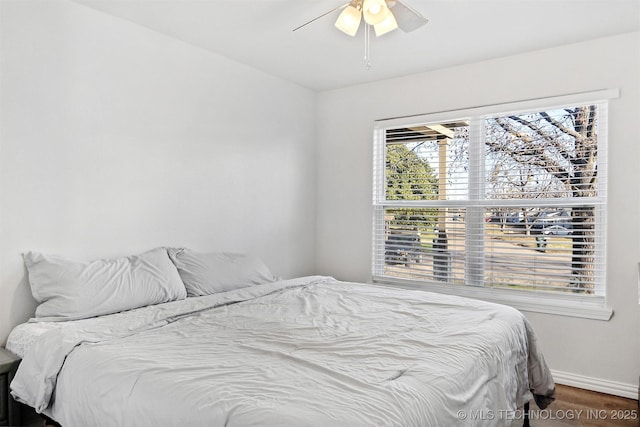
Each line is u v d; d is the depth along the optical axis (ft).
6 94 6.81
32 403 5.41
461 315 6.97
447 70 11.14
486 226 10.75
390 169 12.34
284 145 12.29
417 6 7.75
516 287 10.36
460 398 4.45
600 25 8.54
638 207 8.82
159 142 9.06
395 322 6.55
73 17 7.63
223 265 9.25
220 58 10.36
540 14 8.07
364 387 4.10
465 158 11.05
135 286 7.41
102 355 5.04
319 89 13.21
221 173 10.45
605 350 9.15
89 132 7.88
